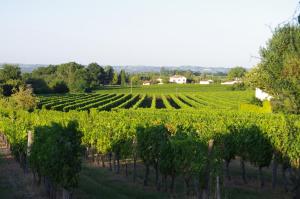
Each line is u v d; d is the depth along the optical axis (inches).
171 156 721.0
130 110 2192.4
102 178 893.2
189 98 4256.9
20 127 1012.5
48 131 718.5
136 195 751.1
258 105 2484.0
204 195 652.1
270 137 825.5
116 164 1065.5
